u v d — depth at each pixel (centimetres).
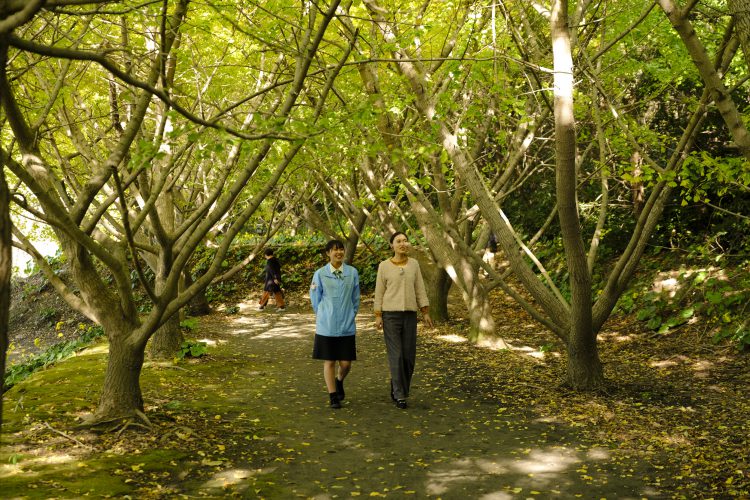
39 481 404
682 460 477
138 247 820
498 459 490
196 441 519
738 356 870
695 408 634
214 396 700
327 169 1184
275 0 629
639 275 1285
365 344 1120
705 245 1179
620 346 1018
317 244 2195
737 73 991
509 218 1827
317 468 468
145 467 448
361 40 746
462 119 797
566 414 626
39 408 585
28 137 496
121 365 549
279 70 721
